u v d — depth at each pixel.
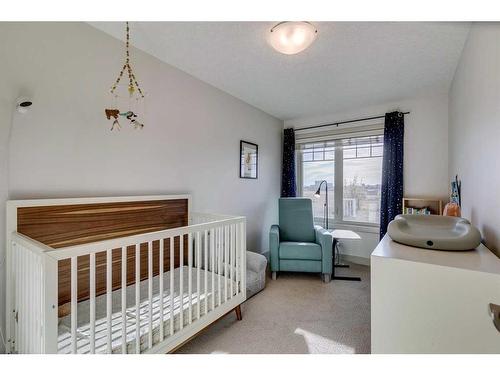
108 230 1.90
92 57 1.82
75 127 1.75
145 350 1.37
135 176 2.12
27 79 1.53
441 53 2.08
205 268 1.77
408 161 3.20
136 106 2.11
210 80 2.72
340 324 2.04
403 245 1.25
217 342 1.79
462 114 2.06
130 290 1.92
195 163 2.67
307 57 2.20
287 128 4.21
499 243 1.17
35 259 1.15
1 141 1.45
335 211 3.85
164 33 1.88
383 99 3.21
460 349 0.92
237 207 3.27
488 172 1.34
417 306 1.00
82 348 1.23
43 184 1.60
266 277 3.09
